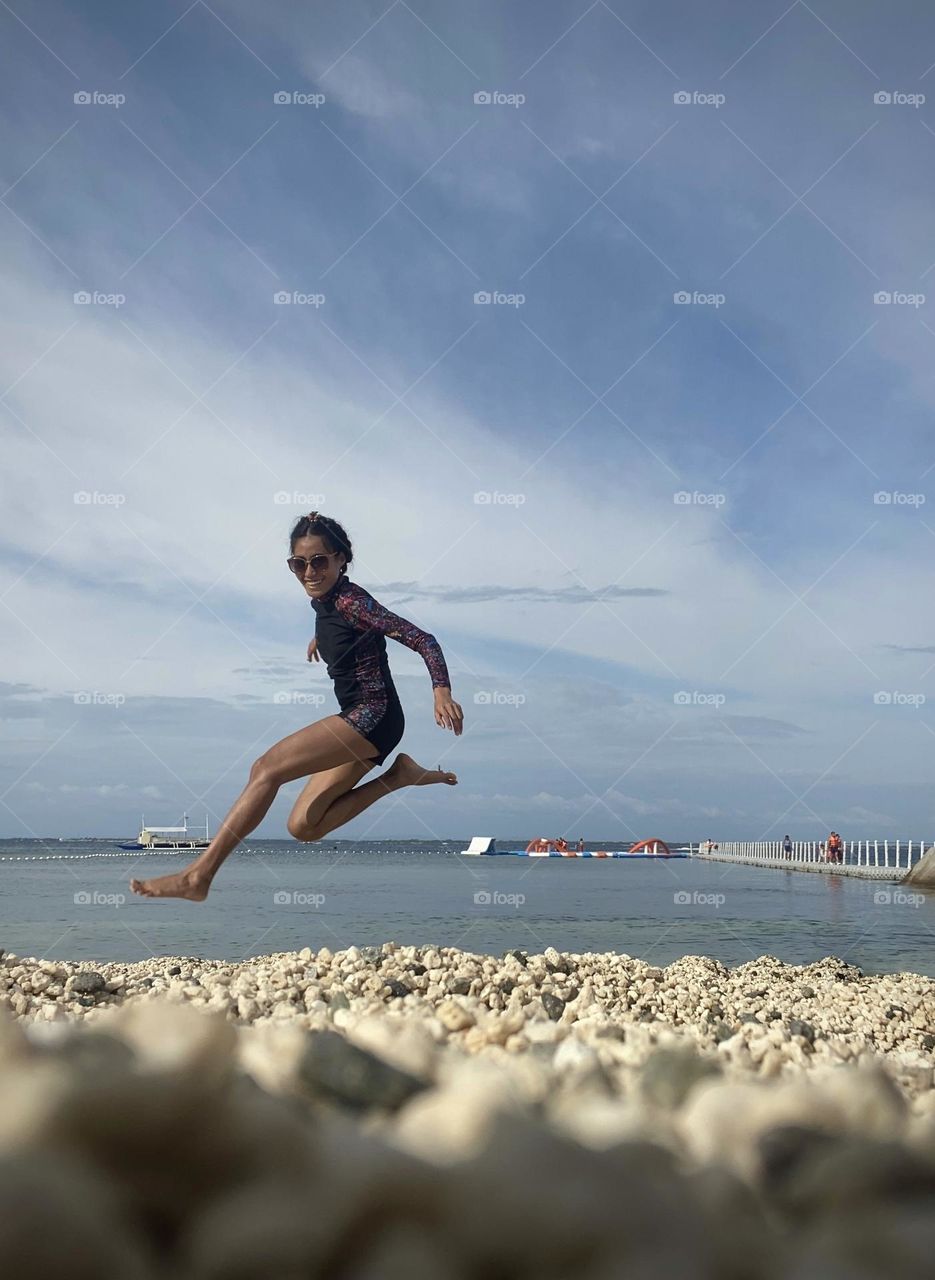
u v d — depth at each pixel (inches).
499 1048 129.0
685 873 1250.0
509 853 2071.9
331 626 222.5
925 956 454.9
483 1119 54.4
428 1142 52.7
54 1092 44.8
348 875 1071.6
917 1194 54.3
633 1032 138.3
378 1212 40.9
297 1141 47.2
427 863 1503.4
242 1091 55.4
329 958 246.5
